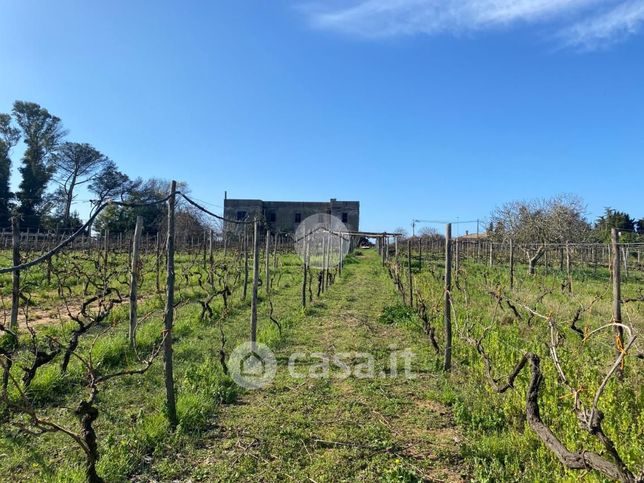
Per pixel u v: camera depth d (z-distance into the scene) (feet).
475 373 18.83
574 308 33.83
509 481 11.10
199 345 24.06
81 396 16.30
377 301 42.70
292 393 17.49
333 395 17.39
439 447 13.15
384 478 11.50
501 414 14.84
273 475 11.66
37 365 15.78
